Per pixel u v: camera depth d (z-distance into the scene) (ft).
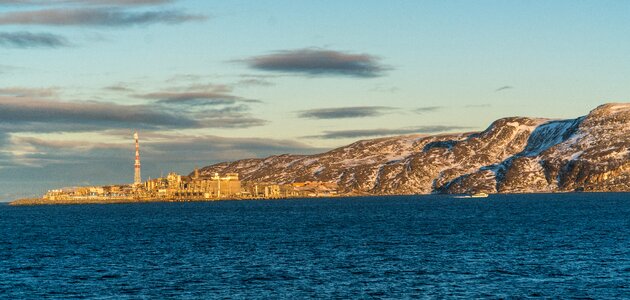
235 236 601.62
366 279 335.06
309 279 336.90
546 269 356.79
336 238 563.48
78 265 397.60
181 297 296.51
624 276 332.80
